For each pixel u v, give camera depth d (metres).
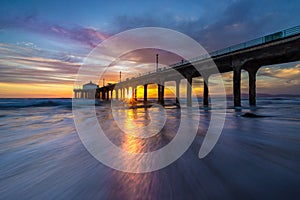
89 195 2.45
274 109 20.73
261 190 2.48
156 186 2.66
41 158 4.18
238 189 2.52
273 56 18.20
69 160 4.00
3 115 17.69
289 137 6.05
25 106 36.12
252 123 9.51
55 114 18.52
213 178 2.91
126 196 2.38
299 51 16.06
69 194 2.50
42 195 2.50
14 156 4.36
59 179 3.00
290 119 11.03
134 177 2.99
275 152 4.34
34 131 8.25
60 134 7.41
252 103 26.30
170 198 2.30
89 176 3.09
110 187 2.66
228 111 18.31
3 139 6.50
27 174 3.24
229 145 5.04
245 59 21.42
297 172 3.11
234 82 23.05
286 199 2.25
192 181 2.79
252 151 4.43
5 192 2.61
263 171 3.16
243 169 3.27
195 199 2.27
